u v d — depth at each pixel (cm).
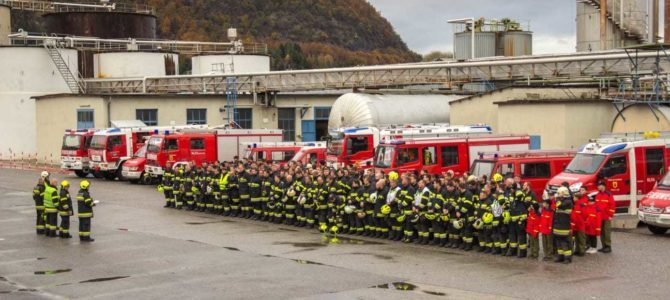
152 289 1836
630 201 2741
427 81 5200
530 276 1886
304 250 2328
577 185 2653
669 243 2316
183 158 4281
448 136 3556
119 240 2562
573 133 3922
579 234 2117
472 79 5009
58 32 8156
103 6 8319
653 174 2778
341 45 18250
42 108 6200
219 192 3170
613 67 4406
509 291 1731
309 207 2803
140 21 8275
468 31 6662
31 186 4434
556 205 2044
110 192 4075
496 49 6700
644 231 2559
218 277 1955
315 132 6506
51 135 6119
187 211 3325
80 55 7456
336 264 2095
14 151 6625
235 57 7606
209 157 4334
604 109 3994
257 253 2286
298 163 3175
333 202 2673
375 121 4625
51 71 6719
